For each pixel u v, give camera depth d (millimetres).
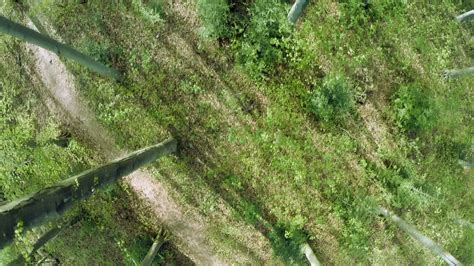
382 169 11336
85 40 10992
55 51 8562
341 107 10930
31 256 9852
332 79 10695
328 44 10984
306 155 11219
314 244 11562
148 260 10562
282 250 11484
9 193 11164
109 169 7805
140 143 11242
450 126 11406
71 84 11305
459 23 11359
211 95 11070
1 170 10992
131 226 11680
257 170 11273
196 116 11125
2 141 10945
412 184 11305
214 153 11250
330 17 10984
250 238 11570
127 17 10945
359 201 11336
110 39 10977
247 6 10609
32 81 11461
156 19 10836
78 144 11422
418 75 11211
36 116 11523
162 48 10992
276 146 11141
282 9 10633
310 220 11445
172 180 11445
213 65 10969
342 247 11500
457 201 11656
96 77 11141
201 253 11734
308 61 10891
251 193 11383
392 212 11320
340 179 11320
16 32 7402
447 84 11328
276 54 10789
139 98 11125
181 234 11672
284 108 11055
